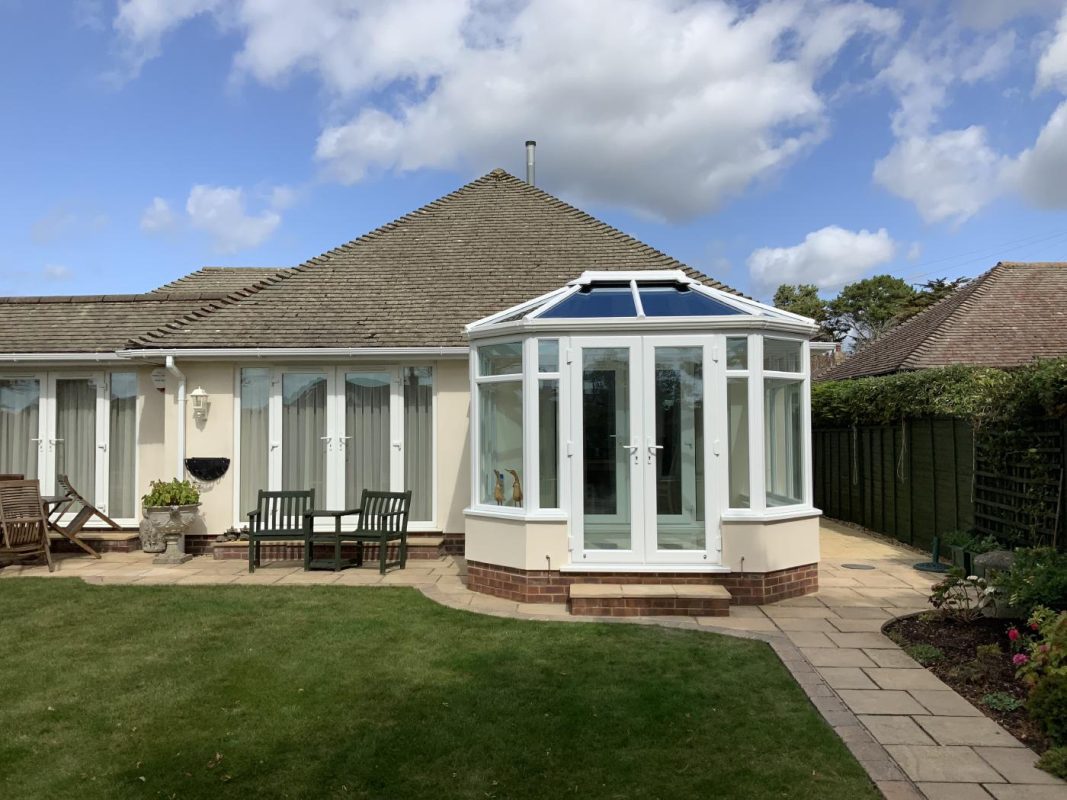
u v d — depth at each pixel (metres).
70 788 4.04
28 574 9.94
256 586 9.13
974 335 18.67
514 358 8.73
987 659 6.09
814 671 5.93
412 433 11.73
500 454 8.93
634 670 5.93
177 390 11.65
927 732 4.77
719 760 4.36
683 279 9.37
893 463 13.25
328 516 10.33
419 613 7.76
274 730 4.79
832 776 4.16
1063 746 4.46
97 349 12.19
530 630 7.11
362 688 5.54
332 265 14.02
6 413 12.59
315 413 11.76
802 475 8.99
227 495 11.55
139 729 4.82
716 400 8.26
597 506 8.34
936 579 9.67
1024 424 9.01
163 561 10.66
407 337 11.52
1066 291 20.16
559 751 4.48
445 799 3.92
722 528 8.21
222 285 18.08
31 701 5.32
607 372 8.41
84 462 12.52
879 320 53.88
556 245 14.41
